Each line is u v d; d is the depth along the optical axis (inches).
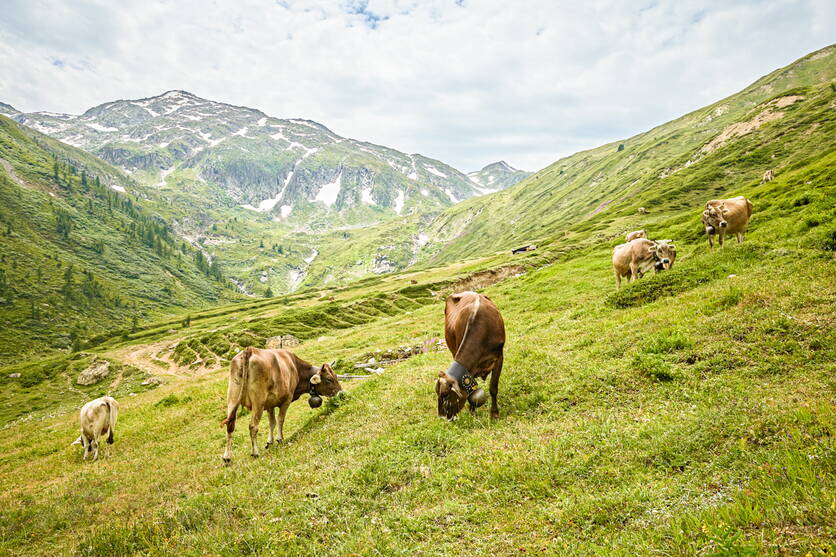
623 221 4055.1
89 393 3503.9
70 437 814.5
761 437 237.9
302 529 251.4
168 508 328.8
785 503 169.6
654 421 293.0
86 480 474.3
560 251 3415.4
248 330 3516.2
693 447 248.5
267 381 449.7
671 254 797.2
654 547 169.5
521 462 276.8
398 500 270.4
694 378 343.6
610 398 358.6
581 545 188.9
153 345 4894.2
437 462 311.1
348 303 3673.7
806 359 319.3
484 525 226.7
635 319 535.8
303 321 3420.3
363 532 235.3
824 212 725.9
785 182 1524.4
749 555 141.6
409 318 1728.6
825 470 187.0
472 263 5123.0
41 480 543.8
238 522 273.0
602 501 218.7
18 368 4195.4
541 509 227.8
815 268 486.0
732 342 374.3
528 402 390.6
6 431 1234.6
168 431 715.4
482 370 369.4
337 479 305.7
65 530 334.0
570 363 453.7
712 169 4744.1
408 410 443.5
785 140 4510.3
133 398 1278.3
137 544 267.4
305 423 531.2
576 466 259.9
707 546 156.0
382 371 770.8
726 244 828.0
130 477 460.8
